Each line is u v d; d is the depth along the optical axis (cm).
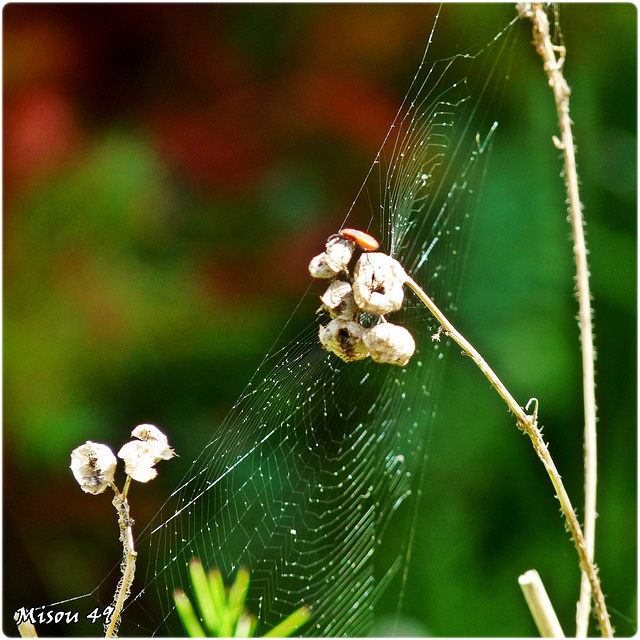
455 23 161
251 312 161
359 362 126
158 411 160
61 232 157
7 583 152
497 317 167
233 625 99
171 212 162
